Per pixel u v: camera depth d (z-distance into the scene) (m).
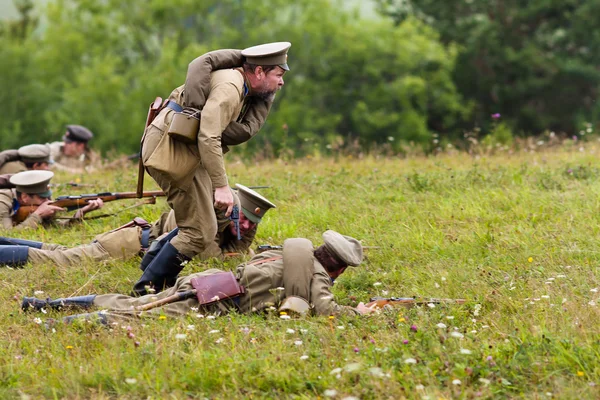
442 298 13.12
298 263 12.52
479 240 16.33
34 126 85.88
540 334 10.95
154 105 13.34
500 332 11.30
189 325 11.66
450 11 84.25
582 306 12.08
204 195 13.57
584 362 10.12
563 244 15.80
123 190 22.50
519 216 17.98
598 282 13.53
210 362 10.47
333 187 21.88
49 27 88.38
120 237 15.87
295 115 76.06
